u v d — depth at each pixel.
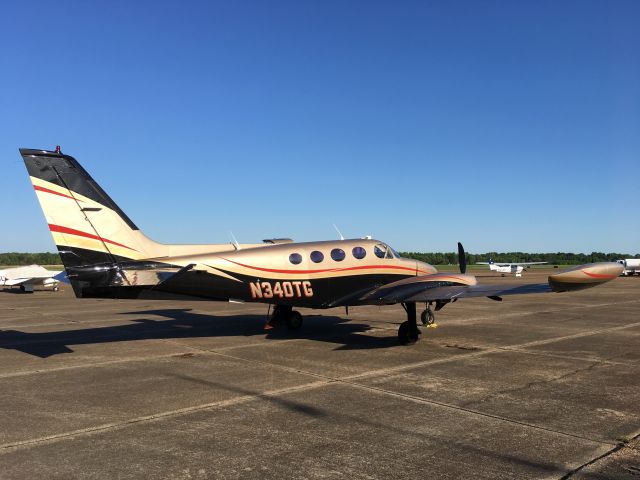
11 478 4.06
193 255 10.66
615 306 18.91
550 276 9.68
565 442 4.84
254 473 4.16
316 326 13.70
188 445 4.80
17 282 32.84
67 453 4.61
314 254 11.40
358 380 7.41
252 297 10.87
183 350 10.10
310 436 5.04
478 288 10.53
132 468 4.27
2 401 6.40
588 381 7.30
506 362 8.69
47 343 11.12
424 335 11.84
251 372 8.01
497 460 4.40
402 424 5.39
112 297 9.88
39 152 9.37
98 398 6.51
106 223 9.85
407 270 12.41
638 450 4.63
